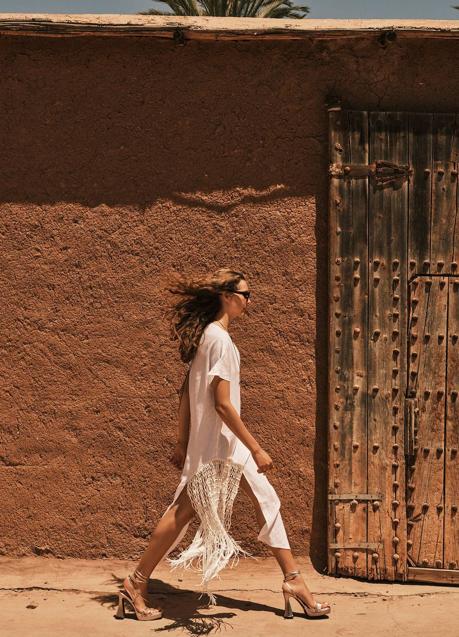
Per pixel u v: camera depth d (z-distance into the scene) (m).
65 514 6.53
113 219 6.51
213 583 6.27
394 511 6.41
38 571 6.37
